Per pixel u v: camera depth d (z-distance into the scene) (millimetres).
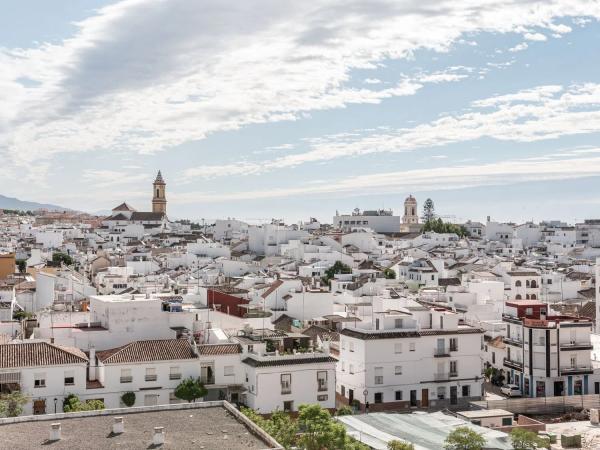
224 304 134250
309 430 68250
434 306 125250
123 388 81750
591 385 113562
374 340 103188
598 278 156375
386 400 103500
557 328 111812
